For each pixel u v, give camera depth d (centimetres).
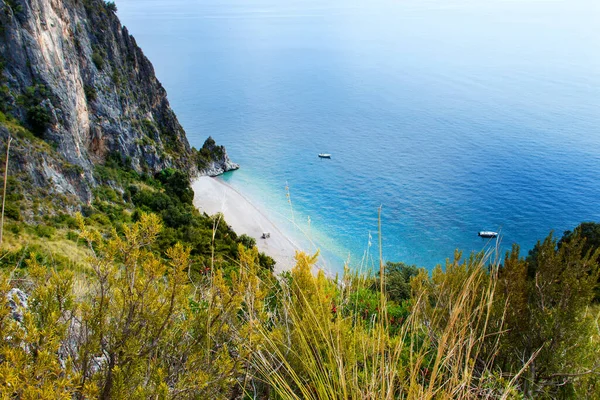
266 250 5625
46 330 281
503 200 8325
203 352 363
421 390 293
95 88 7494
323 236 6756
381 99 17225
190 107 16388
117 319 345
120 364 325
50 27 6475
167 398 308
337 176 9738
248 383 416
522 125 13125
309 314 386
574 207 7981
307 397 329
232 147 11888
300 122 14375
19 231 3750
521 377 458
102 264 343
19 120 5472
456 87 18888
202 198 8231
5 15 5638
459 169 9969
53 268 352
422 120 14225
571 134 12069
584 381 450
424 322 494
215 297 388
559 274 573
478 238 7112
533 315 522
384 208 8081
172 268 352
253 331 375
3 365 252
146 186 7338
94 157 7175
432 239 7125
